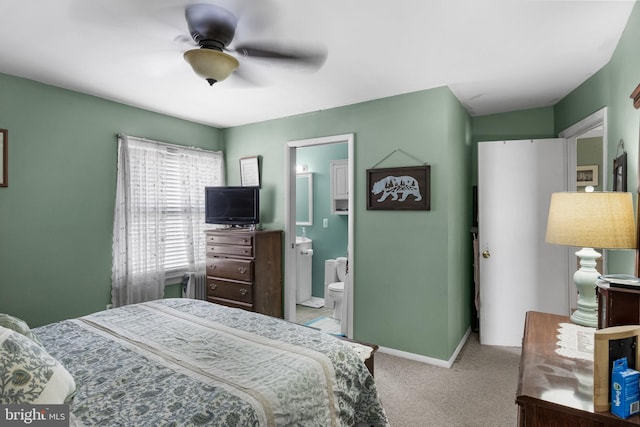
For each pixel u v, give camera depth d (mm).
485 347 3445
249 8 1805
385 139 3293
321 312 4684
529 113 3758
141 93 3168
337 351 1732
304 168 5355
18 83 2748
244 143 4355
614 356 1051
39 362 1186
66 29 2027
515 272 3408
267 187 4184
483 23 1993
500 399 2469
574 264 3254
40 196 2877
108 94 3188
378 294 3334
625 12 1907
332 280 4879
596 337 1051
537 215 3346
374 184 3334
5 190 2684
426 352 3080
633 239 1655
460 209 3443
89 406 1228
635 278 1443
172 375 1446
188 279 4012
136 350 1697
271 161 4137
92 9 1820
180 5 1776
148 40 2164
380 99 3320
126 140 3416
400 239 3205
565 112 3334
